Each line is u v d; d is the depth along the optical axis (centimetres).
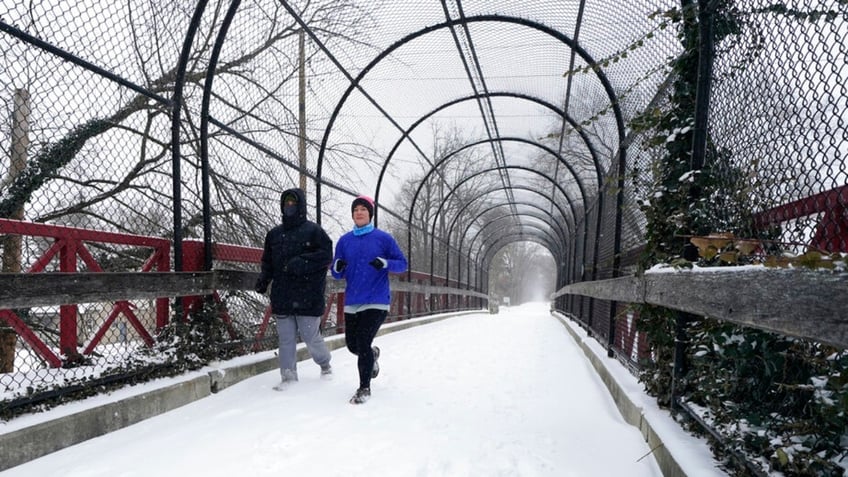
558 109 750
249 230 646
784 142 162
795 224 156
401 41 616
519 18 551
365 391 348
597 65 325
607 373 421
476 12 565
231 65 569
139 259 446
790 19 155
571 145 915
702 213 249
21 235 263
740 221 205
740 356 186
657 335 286
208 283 364
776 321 134
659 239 291
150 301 362
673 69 289
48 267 305
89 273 259
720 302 172
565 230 1672
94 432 263
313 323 388
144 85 455
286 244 375
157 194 508
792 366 168
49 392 254
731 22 218
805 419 161
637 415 292
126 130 422
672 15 277
